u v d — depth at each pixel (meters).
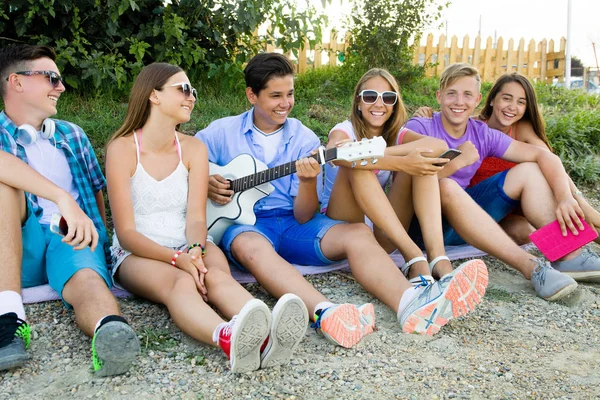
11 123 3.07
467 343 2.76
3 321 2.41
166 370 2.43
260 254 3.03
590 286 3.51
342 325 2.63
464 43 11.11
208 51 6.36
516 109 4.00
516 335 2.87
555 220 3.45
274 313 2.34
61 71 5.38
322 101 7.04
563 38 12.15
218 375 2.40
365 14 8.16
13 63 2.99
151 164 3.08
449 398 2.31
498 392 2.36
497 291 3.39
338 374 2.44
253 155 3.60
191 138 3.23
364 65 8.12
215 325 2.47
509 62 11.80
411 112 7.40
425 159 3.08
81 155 3.29
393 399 2.29
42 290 3.05
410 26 8.24
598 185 5.86
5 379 2.35
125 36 5.85
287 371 2.46
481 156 3.86
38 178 2.64
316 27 6.56
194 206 3.12
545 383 2.44
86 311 2.52
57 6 5.43
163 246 2.90
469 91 3.66
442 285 2.72
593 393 2.38
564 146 6.28
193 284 2.70
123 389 2.29
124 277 2.99
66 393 2.27
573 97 9.28
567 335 2.90
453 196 3.49
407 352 2.65
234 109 6.07
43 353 2.57
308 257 3.39
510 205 3.78
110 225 4.21
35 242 2.93
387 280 2.93
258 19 6.21
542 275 3.26
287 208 3.58
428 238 3.29
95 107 5.51
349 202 3.39
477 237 3.47
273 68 3.38
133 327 2.80
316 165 3.16
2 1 5.25
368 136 3.66
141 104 3.03
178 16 6.03
